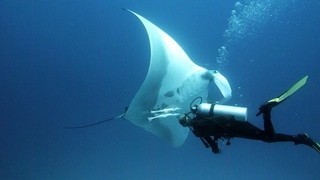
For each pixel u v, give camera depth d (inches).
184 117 138.9
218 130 129.3
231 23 708.7
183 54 206.8
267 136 125.3
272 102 121.6
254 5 706.8
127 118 185.2
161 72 184.4
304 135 127.8
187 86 199.2
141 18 189.2
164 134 208.1
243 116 126.1
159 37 193.3
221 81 198.4
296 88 122.5
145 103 185.2
